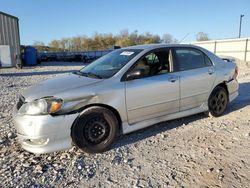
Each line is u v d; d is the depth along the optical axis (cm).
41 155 384
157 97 433
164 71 452
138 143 421
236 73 573
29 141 363
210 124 499
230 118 533
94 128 380
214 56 540
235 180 304
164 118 454
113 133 395
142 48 456
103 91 381
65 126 357
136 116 417
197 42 3512
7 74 1922
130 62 419
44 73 1997
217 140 421
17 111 371
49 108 348
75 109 363
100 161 363
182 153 380
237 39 2970
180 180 309
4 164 359
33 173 334
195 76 483
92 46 9500
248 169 327
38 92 371
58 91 365
